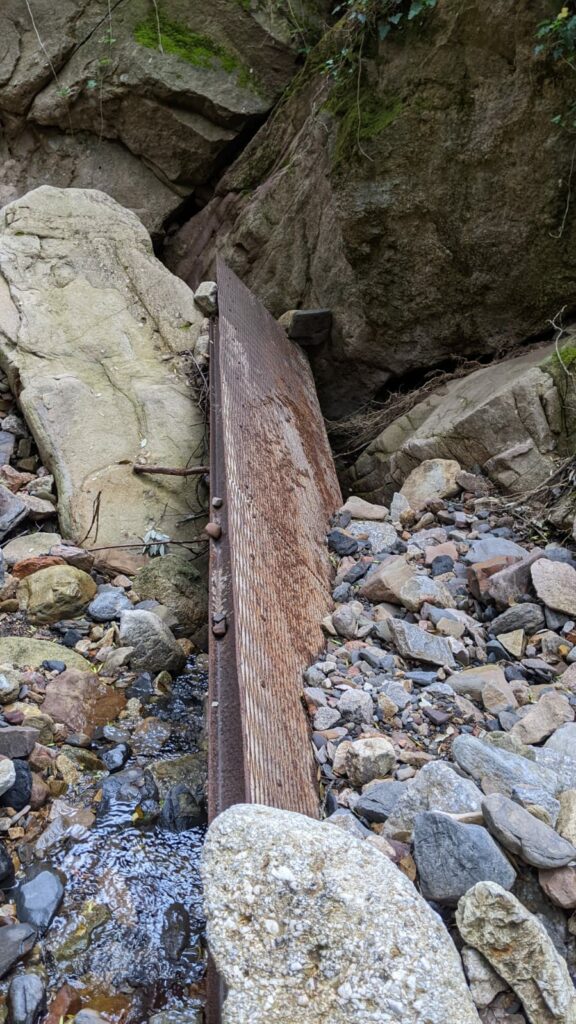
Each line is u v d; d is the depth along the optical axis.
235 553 2.66
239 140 6.27
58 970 2.08
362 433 4.95
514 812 1.92
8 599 3.47
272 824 1.68
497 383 4.10
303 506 3.60
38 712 2.84
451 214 4.28
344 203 4.56
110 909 2.26
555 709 2.50
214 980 1.77
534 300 4.25
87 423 4.26
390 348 4.89
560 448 3.75
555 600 3.00
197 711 3.12
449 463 4.01
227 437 3.20
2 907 2.22
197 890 2.35
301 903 1.60
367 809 2.20
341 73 4.76
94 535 3.92
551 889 1.83
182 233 6.36
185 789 2.67
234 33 6.10
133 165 6.41
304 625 2.90
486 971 1.70
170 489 4.19
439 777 2.09
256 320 4.73
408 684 2.72
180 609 3.64
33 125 6.44
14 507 3.92
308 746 2.43
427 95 4.19
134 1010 2.00
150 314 4.88
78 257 4.97
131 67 6.07
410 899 1.64
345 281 5.06
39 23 6.20
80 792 2.64
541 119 3.88
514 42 3.87
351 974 1.54
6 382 4.61
